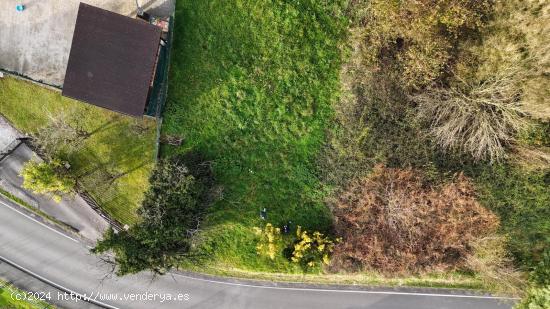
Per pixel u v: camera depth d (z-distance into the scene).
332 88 22.81
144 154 23.92
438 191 21.58
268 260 24.58
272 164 23.50
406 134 22.05
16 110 24.53
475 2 19.45
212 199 23.39
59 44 23.50
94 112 23.80
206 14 22.56
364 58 21.84
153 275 25.22
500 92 19.39
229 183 23.77
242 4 22.36
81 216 25.84
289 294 25.95
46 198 25.94
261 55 22.66
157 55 21.09
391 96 21.92
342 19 22.31
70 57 20.89
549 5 17.25
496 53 19.09
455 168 22.05
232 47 22.67
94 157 24.28
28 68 23.77
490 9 19.25
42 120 24.34
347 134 22.75
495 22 19.03
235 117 23.12
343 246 22.64
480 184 21.94
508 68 18.73
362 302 25.73
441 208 21.25
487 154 21.92
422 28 19.48
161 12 22.77
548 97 18.42
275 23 22.34
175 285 26.61
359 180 22.61
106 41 20.67
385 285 25.69
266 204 23.91
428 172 21.77
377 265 22.88
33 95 24.19
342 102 22.77
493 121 20.62
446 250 22.67
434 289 25.50
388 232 22.05
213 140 23.42
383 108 22.09
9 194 26.31
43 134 23.72
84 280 27.05
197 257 24.92
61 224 26.34
